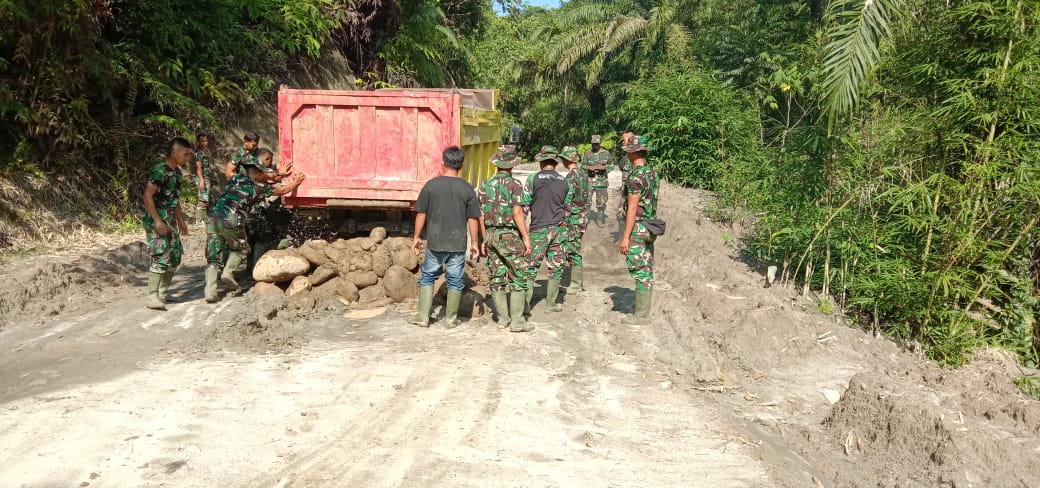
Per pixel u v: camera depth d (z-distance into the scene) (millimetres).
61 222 9695
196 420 4383
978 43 6652
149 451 3932
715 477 3830
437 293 7578
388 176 7461
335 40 18359
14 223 9039
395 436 4234
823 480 3861
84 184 10555
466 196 6574
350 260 7500
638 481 3758
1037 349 6285
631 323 7043
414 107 7328
